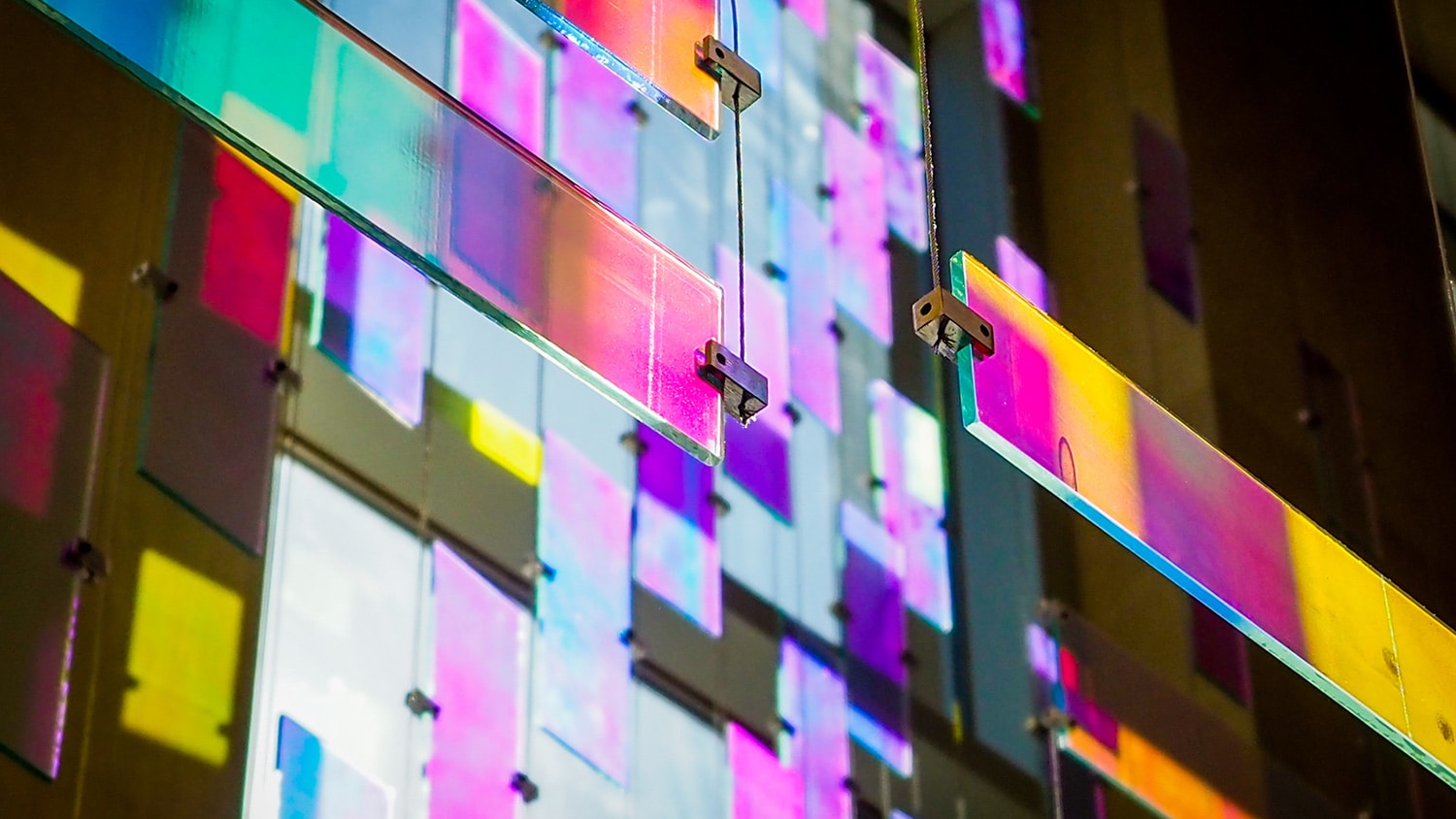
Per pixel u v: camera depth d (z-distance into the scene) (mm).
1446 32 5699
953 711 4285
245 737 3293
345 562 3539
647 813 3678
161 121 3783
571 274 2840
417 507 3682
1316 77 5539
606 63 3039
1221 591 3217
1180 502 3188
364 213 2758
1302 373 4984
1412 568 4754
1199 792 4266
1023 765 4211
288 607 3439
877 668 4246
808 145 4945
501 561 3734
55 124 3650
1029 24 5566
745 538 4180
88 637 3227
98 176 3650
